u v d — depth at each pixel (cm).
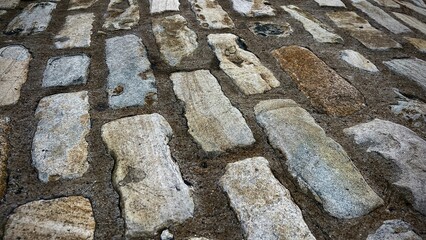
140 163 58
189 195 53
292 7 113
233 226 49
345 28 104
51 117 67
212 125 66
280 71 82
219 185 55
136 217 50
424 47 98
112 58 84
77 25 98
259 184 55
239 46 91
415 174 57
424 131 67
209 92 74
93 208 51
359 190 55
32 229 48
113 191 54
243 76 80
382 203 53
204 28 98
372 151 62
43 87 75
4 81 76
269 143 63
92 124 65
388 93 77
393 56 92
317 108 72
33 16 103
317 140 64
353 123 68
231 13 107
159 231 49
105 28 97
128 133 63
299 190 54
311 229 49
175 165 58
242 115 69
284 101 73
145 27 98
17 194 53
